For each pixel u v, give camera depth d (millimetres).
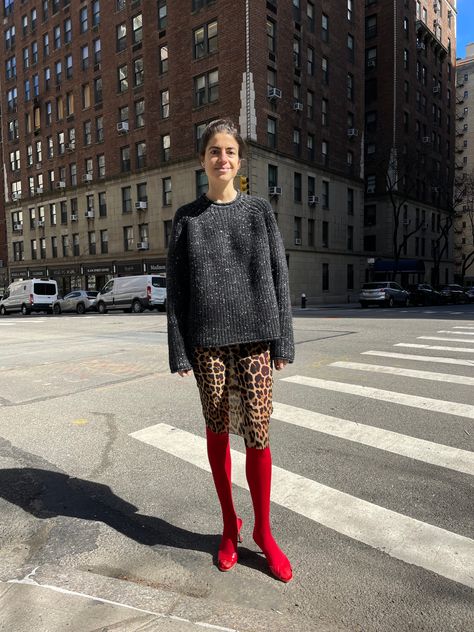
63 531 2807
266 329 2238
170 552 2564
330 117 35500
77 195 40219
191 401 5547
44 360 8781
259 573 2359
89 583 2301
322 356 8312
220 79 29547
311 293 34188
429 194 50125
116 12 35438
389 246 44156
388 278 43562
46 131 42812
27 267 45781
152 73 33469
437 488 3236
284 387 6051
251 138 28484
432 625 1981
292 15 31359
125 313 27156
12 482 3496
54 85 41438
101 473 3605
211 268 2215
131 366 7902
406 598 2148
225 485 2420
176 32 31688
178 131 32281
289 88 31266
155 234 34375
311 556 2490
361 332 11914
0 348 10688
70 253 41375
